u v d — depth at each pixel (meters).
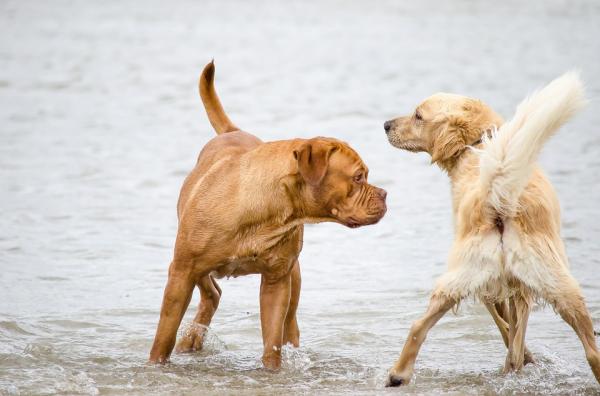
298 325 11.29
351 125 25.88
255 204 9.09
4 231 15.26
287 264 9.49
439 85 33.22
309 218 9.16
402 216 16.61
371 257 14.18
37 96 31.23
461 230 8.78
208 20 56.12
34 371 9.34
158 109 29.03
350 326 11.24
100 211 16.73
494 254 8.46
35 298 12.06
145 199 17.70
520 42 45.72
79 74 36.03
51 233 15.23
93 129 25.42
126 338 10.66
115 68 37.84
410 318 11.46
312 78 35.56
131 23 54.47
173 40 47.19
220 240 9.16
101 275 13.14
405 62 39.62
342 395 8.80
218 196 9.19
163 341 9.55
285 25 53.53
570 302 8.34
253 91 32.59
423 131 10.27
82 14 59.12
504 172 8.27
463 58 40.66
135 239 15.01
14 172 19.80
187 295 9.47
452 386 9.14
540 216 8.53
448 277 8.66
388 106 28.97
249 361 10.10
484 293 8.59
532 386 9.11
